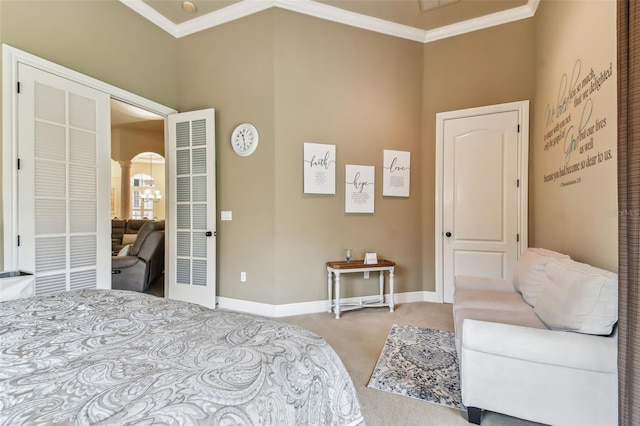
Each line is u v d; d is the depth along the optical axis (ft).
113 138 20.30
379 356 7.39
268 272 10.41
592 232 6.52
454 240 11.70
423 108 12.11
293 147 10.48
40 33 7.95
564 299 5.15
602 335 4.56
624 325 3.99
